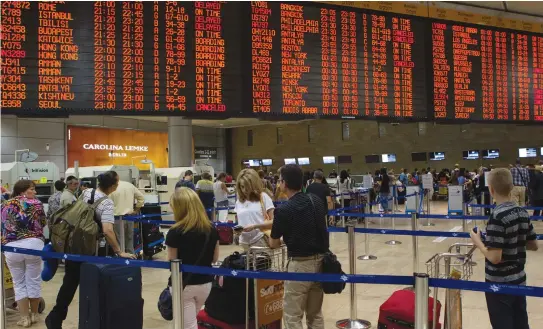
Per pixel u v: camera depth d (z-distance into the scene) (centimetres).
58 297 432
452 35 941
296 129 2920
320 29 818
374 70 860
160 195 1438
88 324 367
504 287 264
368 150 2677
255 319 390
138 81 688
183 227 352
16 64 623
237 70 748
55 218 434
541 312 484
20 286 488
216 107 730
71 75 650
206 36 733
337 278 301
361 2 867
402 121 878
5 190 775
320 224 349
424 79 905
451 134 2419
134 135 2375
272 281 409
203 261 355
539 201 1127
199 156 2906
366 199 1373
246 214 471
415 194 1213
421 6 947
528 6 1059
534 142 2180
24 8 631
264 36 772
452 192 1118
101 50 670
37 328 482
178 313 324
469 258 357
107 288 364
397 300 405
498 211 313
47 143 1969
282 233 348
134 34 691
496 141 2286
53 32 645
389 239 980
